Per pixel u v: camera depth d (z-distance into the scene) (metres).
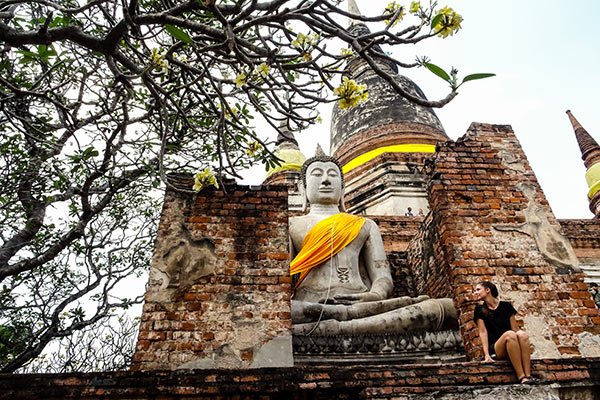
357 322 6.00
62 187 7.67
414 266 8.02
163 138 4.72
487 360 4.74
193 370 4.37
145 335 4.75
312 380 4.39
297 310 6.12
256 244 5.41
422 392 4.44
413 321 6.00
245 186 5.79
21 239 7.41
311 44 4.18
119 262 10.80
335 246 7.58
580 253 10.48
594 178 14.98
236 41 4.20
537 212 6.14
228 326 4.90
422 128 16.19
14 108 6.24
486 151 6.57
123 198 9.84
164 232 5.38
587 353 5.20
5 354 10.13
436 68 3.53
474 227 5.93
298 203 12.81
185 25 3.98
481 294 5.11
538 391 4.55
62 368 11.70
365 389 4.40
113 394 4.16
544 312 5.41
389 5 4.17
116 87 6.10
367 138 16.05
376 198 13.41
